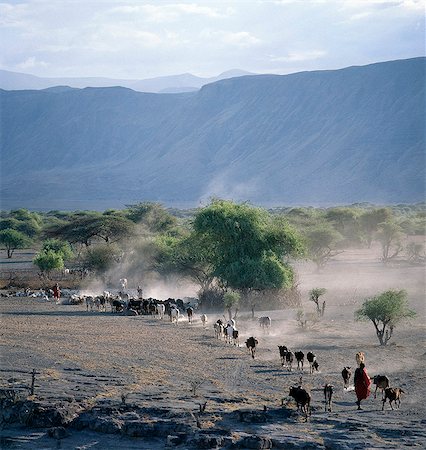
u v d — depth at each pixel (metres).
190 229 176.00
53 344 77.31
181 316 109.44
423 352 75.69
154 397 53.50
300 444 43.34
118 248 173.62
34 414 49.84
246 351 75.88
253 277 119.00
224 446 43.94
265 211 135.00
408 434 45.16
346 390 57.69
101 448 45.19
